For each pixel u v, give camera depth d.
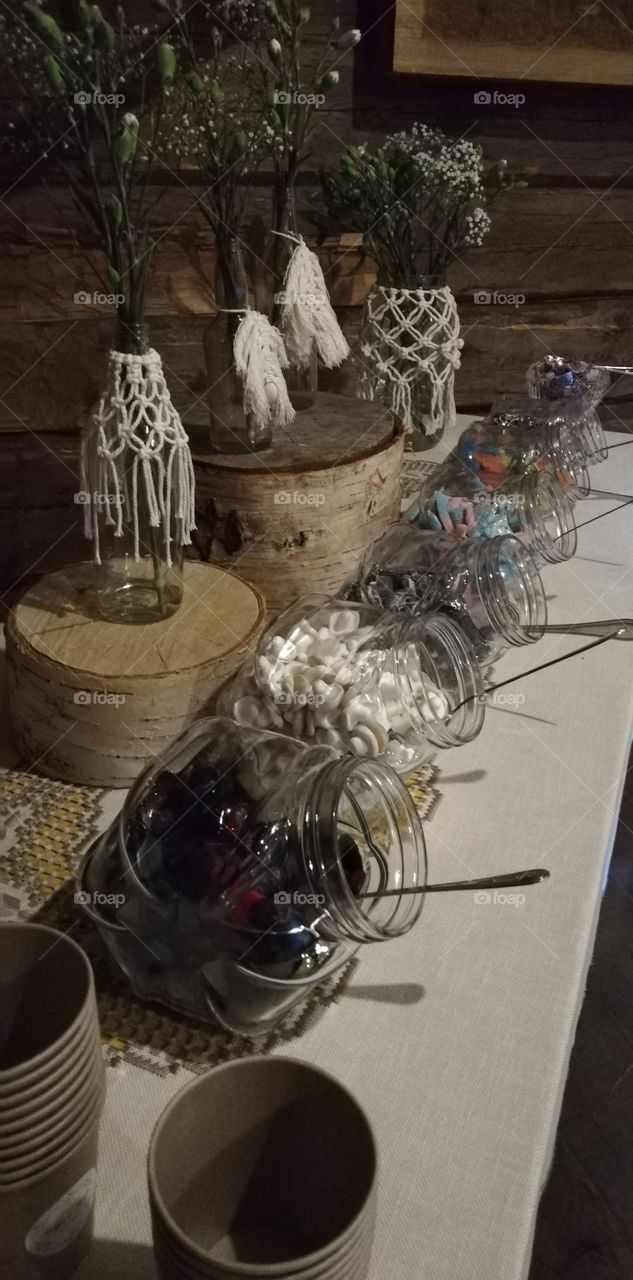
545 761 0.85
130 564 0.84
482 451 1.21
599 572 1.19
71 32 0.76
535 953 0.66
